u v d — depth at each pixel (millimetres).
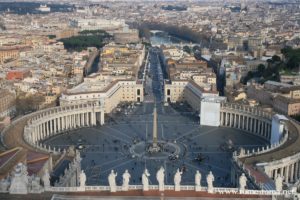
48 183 146250
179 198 140750
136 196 142375
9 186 144125
